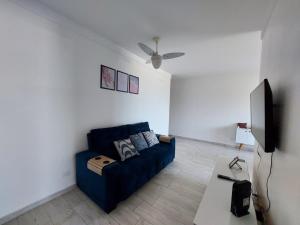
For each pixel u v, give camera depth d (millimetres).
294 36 934
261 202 1556
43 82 1806
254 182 2207
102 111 2604
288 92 980
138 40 2578
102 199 1744
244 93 4617
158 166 2602
